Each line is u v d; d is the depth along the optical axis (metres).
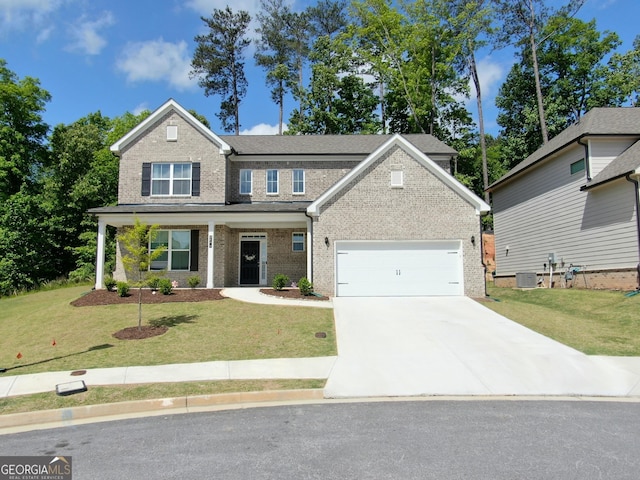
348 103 39.94
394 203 18.00
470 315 13.93
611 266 17.69
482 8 35.03
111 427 6.47
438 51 36.66
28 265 30.58
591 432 5.86
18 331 13.07
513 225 26.11
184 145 21.12
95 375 8.81
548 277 22.17
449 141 37.62
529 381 8.48
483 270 17.77
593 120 19.98
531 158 24.70
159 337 11.62
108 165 34.94
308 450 5.31
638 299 14.84
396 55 36.66
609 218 17.81
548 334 11.73
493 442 5.49
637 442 5.48
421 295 17.69
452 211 18.02
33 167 37.78
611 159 18.94
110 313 14.23
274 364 9.51
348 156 22.42
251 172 22.47
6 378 8.79
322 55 41.09
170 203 20.86
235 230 21.59
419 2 35.72
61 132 37.28
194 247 20.31
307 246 19.31
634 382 8.39
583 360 9.63
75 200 33.75
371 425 6.23
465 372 8.98
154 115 21.19
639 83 34.28
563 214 20.98
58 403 7.35
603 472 4.59
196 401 7.52
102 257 18.75
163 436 5.96
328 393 7.89
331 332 12.06
